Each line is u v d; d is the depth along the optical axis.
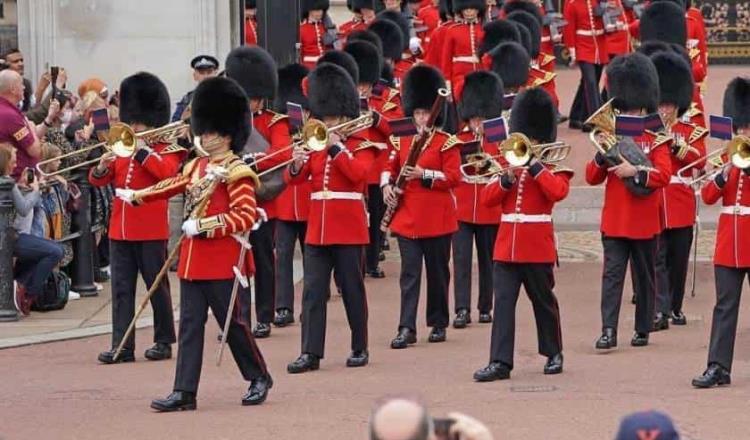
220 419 44.84
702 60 85.12
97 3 74.69
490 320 60.06
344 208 51.44
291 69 63.62
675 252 58.16
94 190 66.00
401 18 86.56
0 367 52.62
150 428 44.03
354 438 42.53
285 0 73.88
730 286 48.12
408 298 55.47
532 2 95.75
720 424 43.53
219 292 45.66
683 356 53.03
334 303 63.50
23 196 59.47
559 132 96.62
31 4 74.69
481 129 60.12
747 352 53.25
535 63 86.00
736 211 47.97
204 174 45.72
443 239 55.62
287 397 47.62
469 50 81.19
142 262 53.12
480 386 48.75
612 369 51.03
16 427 44.53
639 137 53.84
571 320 59.44
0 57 71.12
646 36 79.62
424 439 23.53
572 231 79.62
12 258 59.75
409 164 54.59
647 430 23.38
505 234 49.62
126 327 53.28
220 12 74.88
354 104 52.59
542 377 49.94
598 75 96.69
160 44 74.75
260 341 57.09
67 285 62.03
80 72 74.94
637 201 53.75
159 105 53.38
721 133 49.59
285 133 56.00
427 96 55.34
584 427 43.44
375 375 50.72
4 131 60.12
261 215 45.91
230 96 45.53
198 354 46.06
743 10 131.75
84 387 49.56
